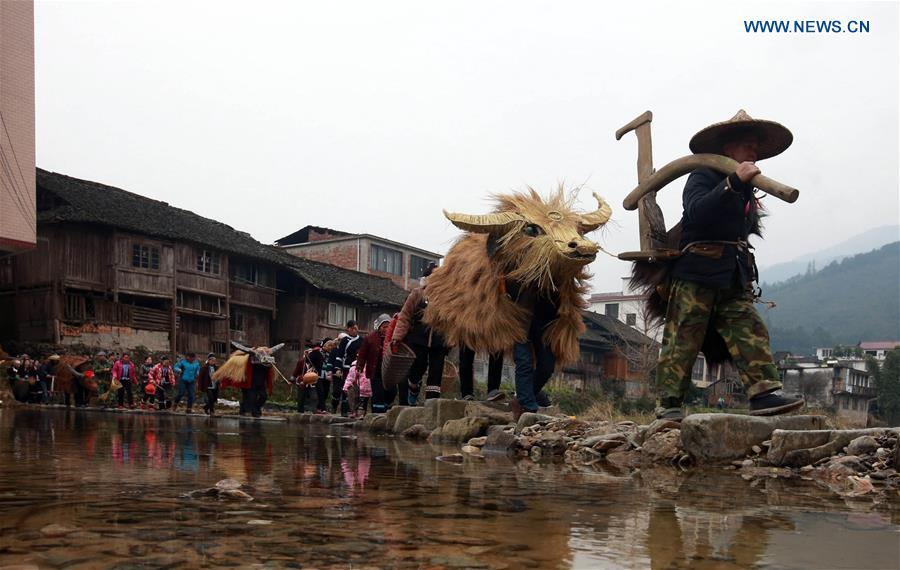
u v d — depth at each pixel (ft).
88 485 9.68
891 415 226.17
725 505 9.15
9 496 8.66
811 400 216.13
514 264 22.86
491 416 23.07
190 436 22.44
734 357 17.08
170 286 100.58
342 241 145.18
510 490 10.25
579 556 5.90
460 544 6.26
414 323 29.50
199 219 114.73
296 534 6.57
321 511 7.93
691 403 124.26
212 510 7.81
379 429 28.91
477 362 126.52
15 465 12.12
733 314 17.16
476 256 23.99
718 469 14.67
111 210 97.25
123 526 6.82
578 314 23.59
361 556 5.74
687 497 9.89
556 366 24.12
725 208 16.48
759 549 6.31
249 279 115.24
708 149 17.85
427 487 10.38
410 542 6.31
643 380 124.67
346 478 11.35
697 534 6.97
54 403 72.49
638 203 18.65
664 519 7.87
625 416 30.68
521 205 22.99
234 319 113.70
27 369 71.56
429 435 24.02
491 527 7.13
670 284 17.74
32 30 74.38
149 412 56.18
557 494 9.89
